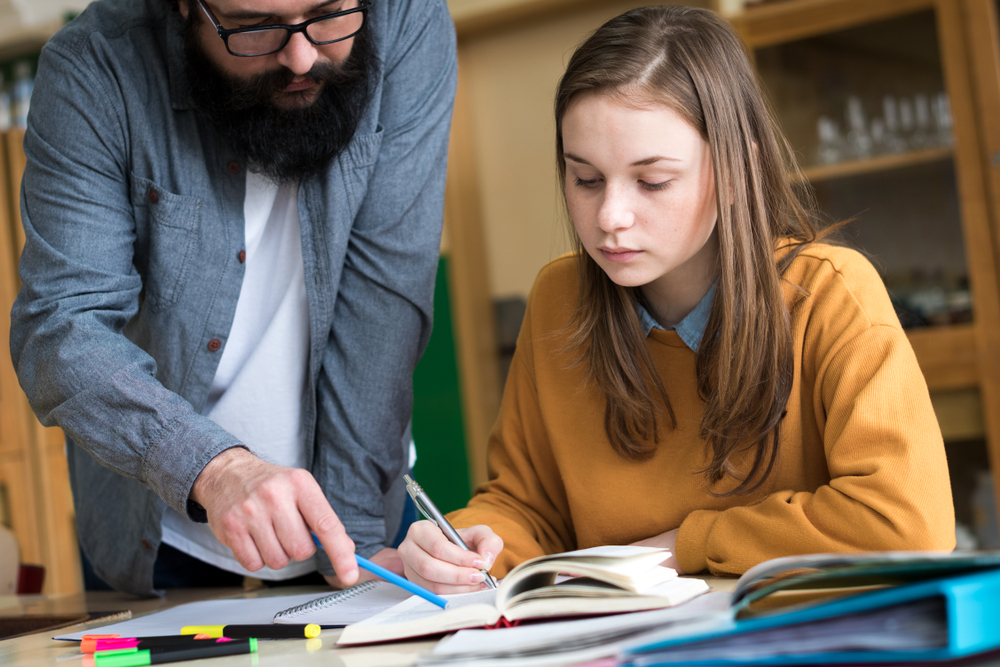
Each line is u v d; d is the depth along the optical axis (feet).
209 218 3.84
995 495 8.03
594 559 2.43
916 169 8.31
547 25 10.54
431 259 4.11
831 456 3.08
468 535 3.29
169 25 3.76
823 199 8.59
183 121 3.80
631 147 3.07
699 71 3.18
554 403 3.84
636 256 3.18
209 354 3.94
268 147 3.64
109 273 3.57
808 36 8.55
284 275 4.07
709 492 3.43
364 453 4.02
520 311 10.99
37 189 3.65
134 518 4.07
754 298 3.30
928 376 8.28
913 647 1.68
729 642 1.80
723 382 3.31
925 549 2.81
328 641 2.56
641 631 1.99
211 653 2.50
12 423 8.93
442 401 10.91
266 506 2.77
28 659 2.71
